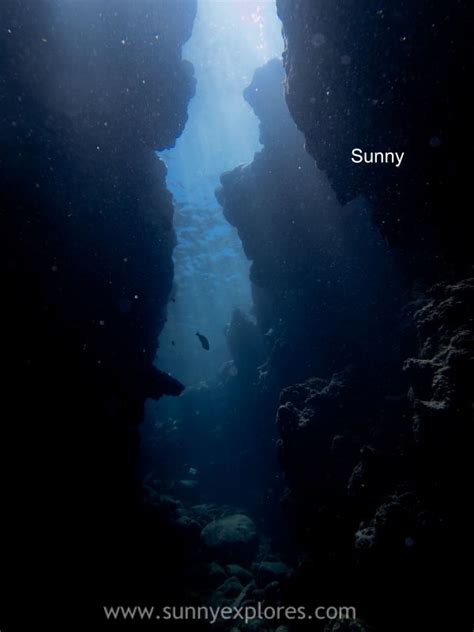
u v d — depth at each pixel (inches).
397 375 294.7
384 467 232.2
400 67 201.9
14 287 268.5
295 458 304.8
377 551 193.5
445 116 200.4
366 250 391.9
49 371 291.3
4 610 232.2
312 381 363.6
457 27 179.0
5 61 255.4
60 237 315.9
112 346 374.0
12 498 252.8
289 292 498.6
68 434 303.6
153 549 390.3
